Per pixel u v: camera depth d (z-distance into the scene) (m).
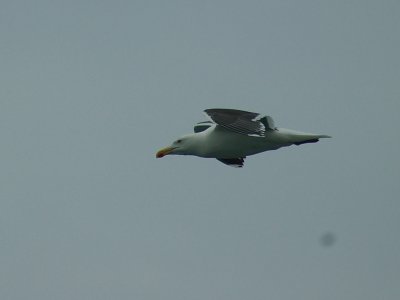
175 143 24.92
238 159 25.80
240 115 23.42
